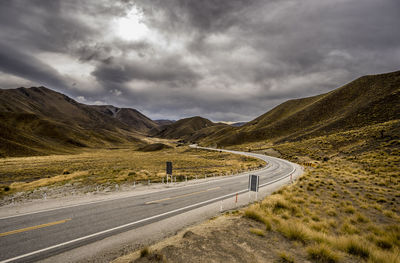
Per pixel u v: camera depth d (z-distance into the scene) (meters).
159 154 104.19
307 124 104.75
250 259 5.42
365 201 13.20
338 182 18.69
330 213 10.89
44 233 8.34
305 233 7.12
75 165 54.34
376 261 5.49
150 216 10.76
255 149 84.81
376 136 37.84
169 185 20.30
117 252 6.88
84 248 7.14
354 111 73.69
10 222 9.56
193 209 12.14
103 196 15.33
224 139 131.00
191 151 104.25
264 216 9.34
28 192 19.00
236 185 20.64
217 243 6.38
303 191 15.95
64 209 11.77
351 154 35.16
